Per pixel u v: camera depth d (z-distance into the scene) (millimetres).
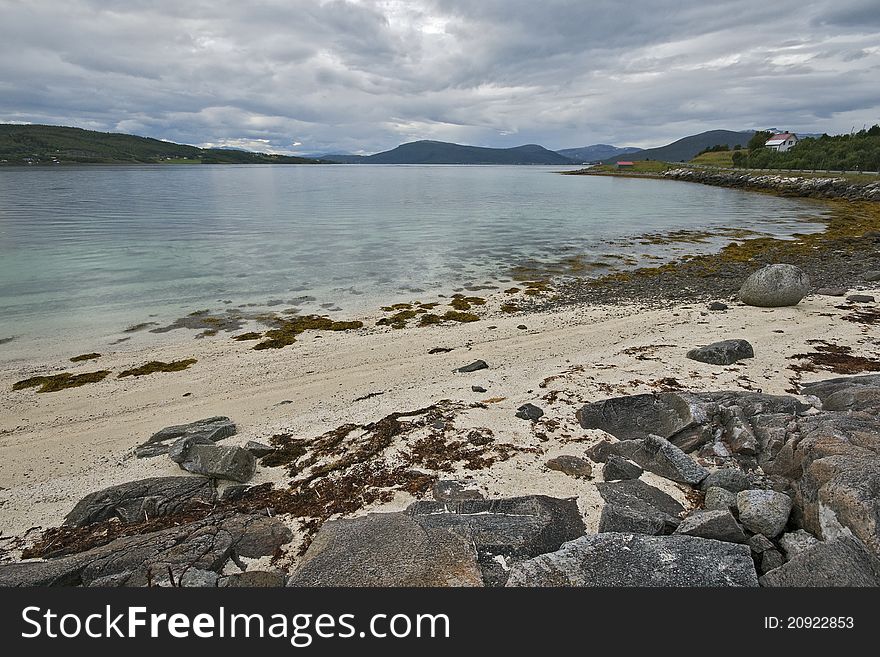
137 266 26938
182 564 6332
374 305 20656
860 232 37844
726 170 109562
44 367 14500
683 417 9727
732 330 16453
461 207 60000
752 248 32469
